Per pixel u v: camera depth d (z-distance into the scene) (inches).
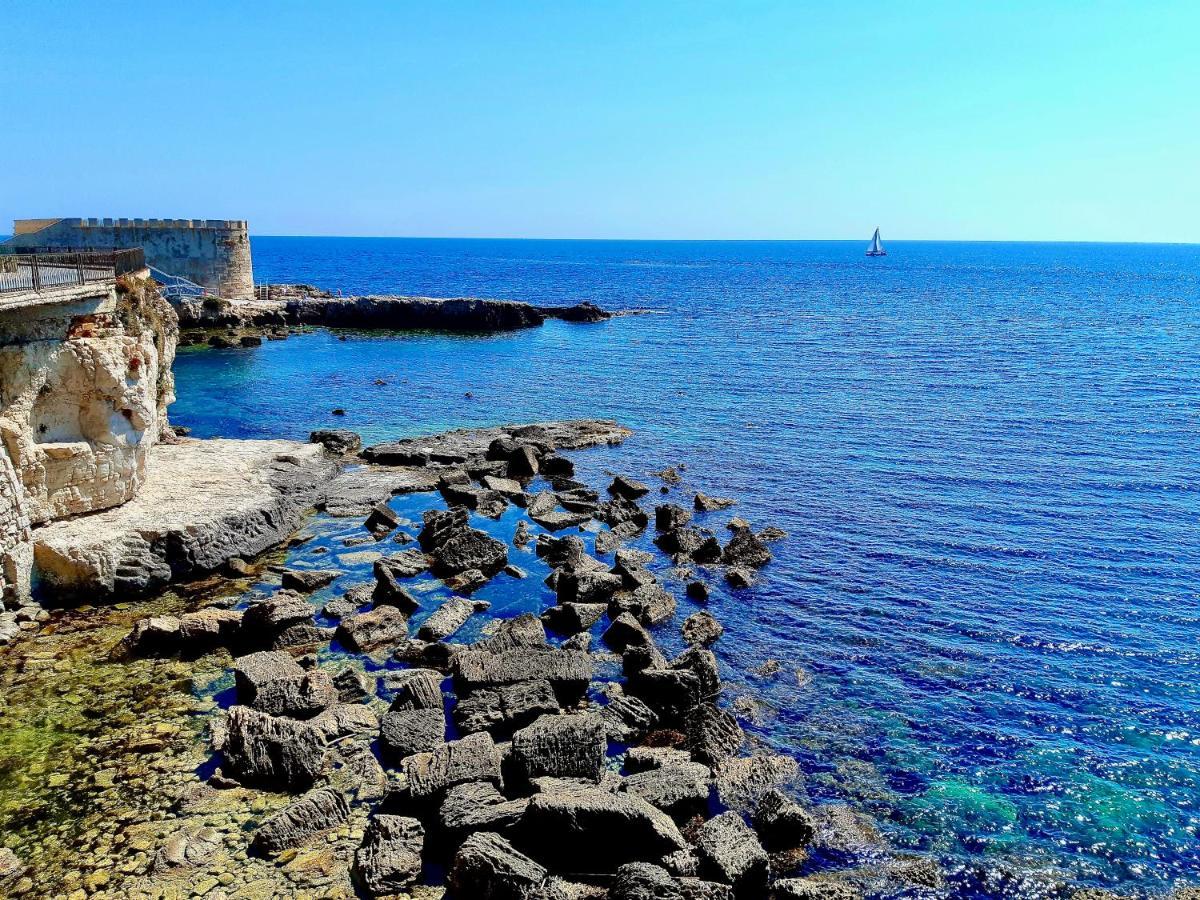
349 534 1202.6
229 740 679.1
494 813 594.2
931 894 585.9
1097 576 1085.1
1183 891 590.9
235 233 3260.3
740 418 1958.7
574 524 1278.3
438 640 900.0
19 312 924.0
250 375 2425.0
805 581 1080.8
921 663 885.8
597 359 2790.4
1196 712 802.2
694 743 732.0
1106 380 2361.0
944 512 1323.8
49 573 933.8
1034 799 683.4
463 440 1678.2
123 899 541.0
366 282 5753.0
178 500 1120.2
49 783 650.2
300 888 556.4
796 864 609.6
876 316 4089.6
